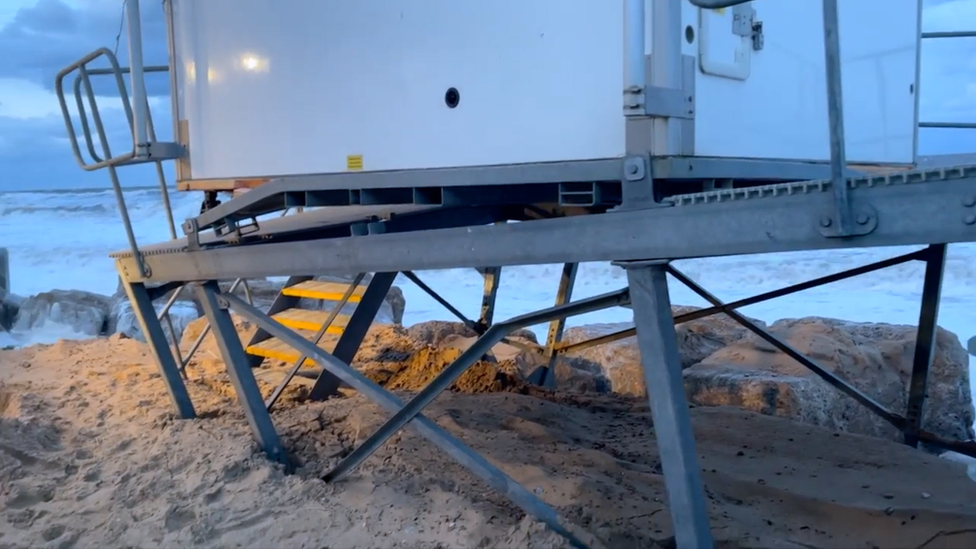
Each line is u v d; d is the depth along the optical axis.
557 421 5.99
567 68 3.31
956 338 7.56
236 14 4.48
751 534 3.92
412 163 3.85
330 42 4.10
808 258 20.69
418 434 5.19
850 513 4.16
